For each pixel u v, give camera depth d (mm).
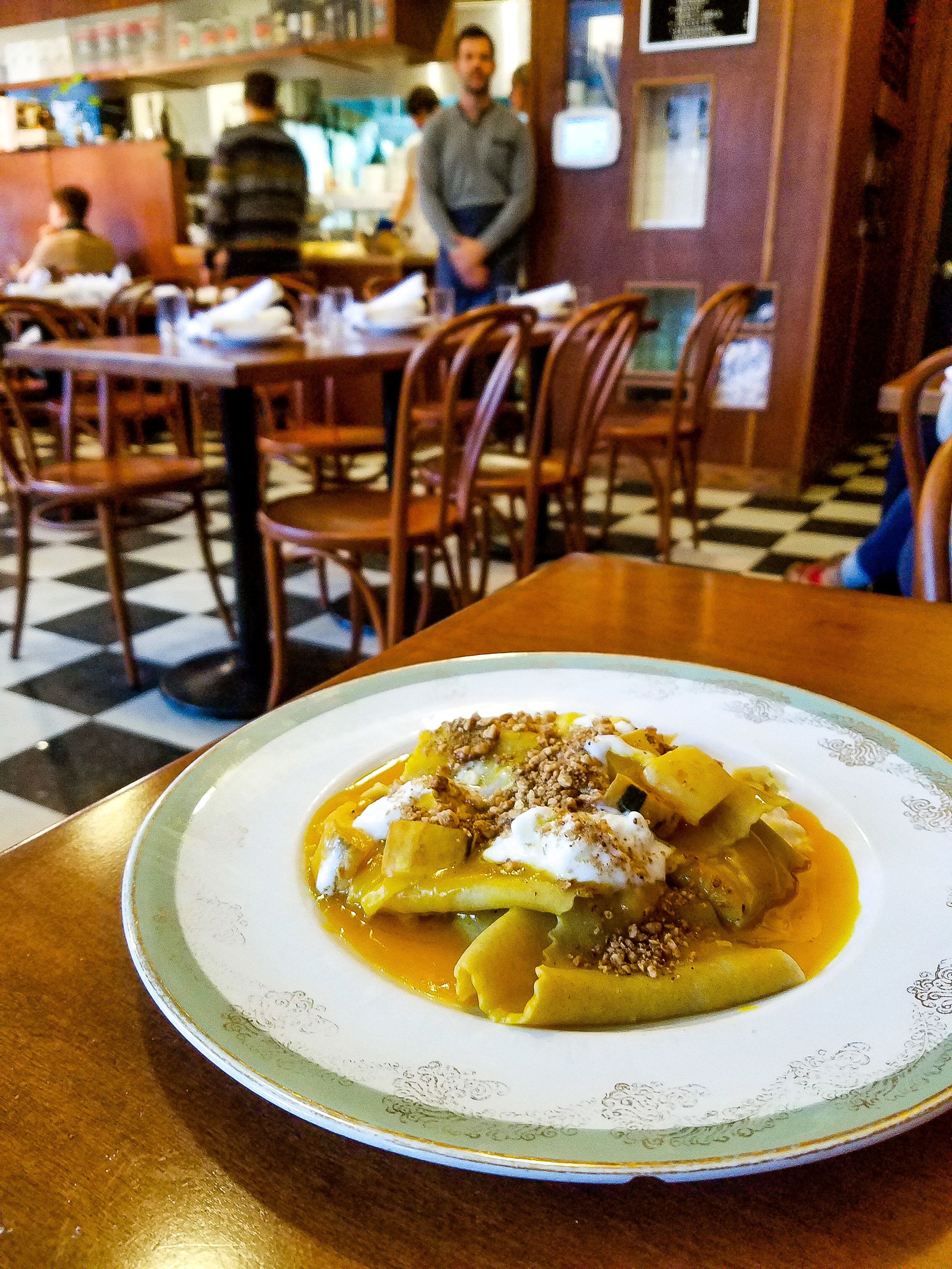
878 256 5402
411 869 427
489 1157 294
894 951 398
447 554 2373
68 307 2889
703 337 4582
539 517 3600
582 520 2953
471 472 2256
